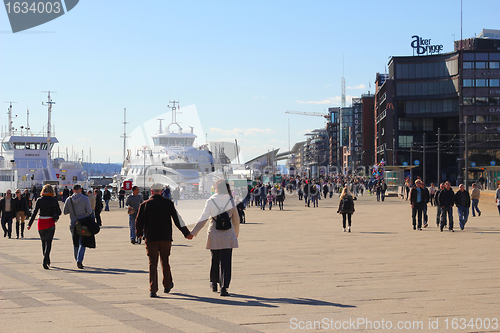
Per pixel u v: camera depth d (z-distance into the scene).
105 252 14.67
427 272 10.66
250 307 7.39
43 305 7.53
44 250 11.88
